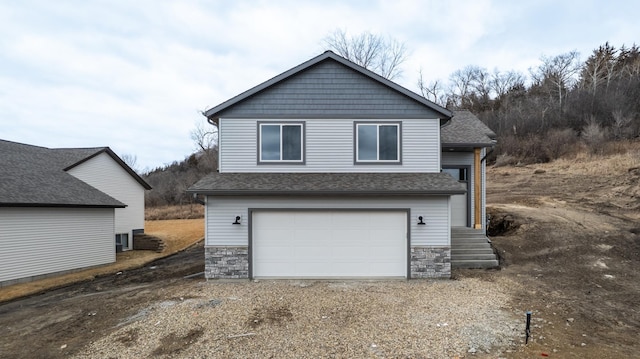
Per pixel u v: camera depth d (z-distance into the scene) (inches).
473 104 1914.4
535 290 371.2
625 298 347.6
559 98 1535.4
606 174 824.9
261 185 430.3
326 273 439.2
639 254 454.3
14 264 537.0
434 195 431.2
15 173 623.5
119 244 877.8
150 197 1688.0
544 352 236.1
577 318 299.6
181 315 309.7
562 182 855.1
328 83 481.1
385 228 440.5
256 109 478.6
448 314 302.2
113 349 260.7
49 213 593.3
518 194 813.9
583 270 425.7
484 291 368.5
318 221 441.4
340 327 278.5
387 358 229.0
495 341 251.4
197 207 1513.3
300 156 476.1
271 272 440.5
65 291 492.4
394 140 476.4
